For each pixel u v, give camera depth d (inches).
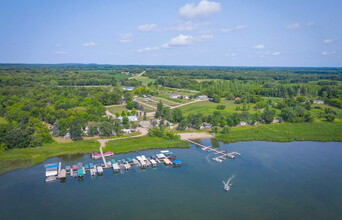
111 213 4072.3
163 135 7628.0
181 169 5698.8
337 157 6510.8
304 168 5812.0
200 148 7057.1
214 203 4382.4
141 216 4001.0
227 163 6053.2
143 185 4968.0
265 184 5054.1
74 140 7194.9
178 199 4480.8
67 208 4190.5
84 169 5467.5
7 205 4247.0
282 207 4293.8
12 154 6038.4
